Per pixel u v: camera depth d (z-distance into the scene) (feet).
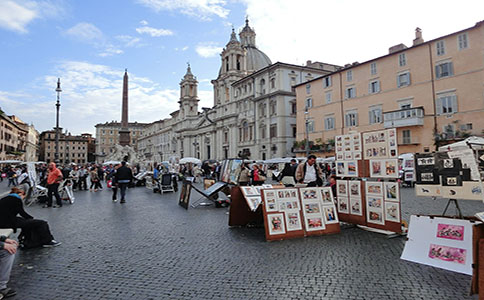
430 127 101.60
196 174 117.70
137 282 16.52
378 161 27.22
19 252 22.31
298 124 151.23
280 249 22.27
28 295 15.12
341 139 31.17
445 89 98.58
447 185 20.31
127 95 183.62
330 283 15.97
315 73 172.24
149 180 78.07
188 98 278.46
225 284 16.03
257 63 225.56
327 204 27.58
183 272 17.87
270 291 15.12
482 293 12.54
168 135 333.01
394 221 25.67
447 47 98.43
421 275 16.96
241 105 194.90
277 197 26.09
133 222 33.06
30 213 39.63
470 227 17.72
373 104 118.42
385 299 14.14
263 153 174.19
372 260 19.54
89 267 19.01
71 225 31.73
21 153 241.76
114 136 455.22
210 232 28.07
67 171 56.03
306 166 34.24
